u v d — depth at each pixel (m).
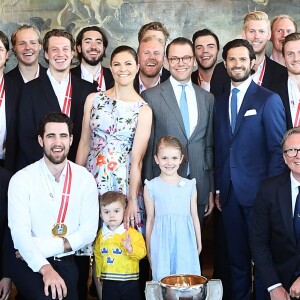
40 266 3.39
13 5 6.20
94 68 5.23
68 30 6.24
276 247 3.50
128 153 3.88
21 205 3.51
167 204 3.79
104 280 3.79
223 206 4.00
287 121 4.13
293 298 3.33
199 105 4.02
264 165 3.89
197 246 3.88
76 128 4.16
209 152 4.09
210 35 5.16
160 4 6.25
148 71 4.60
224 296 4.24
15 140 4.27
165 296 3.13
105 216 3.77
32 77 4.99
